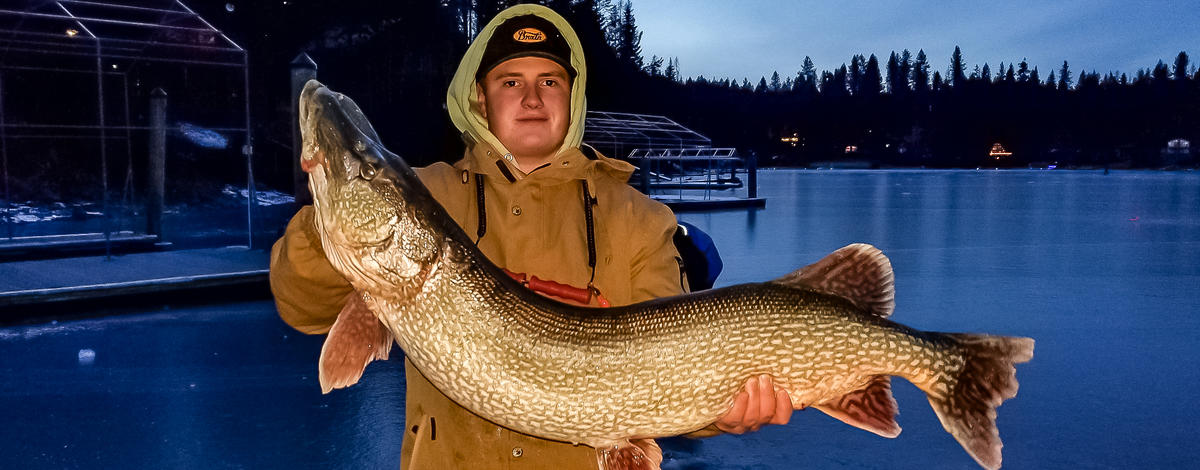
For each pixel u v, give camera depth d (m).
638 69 54.75
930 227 17.45
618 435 1.82
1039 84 136.88
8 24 12.27
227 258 10.17
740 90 129.75
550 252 1.91
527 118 1.98
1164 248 13.59
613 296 1.95
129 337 6.68
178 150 22.61
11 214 17.06
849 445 4.16
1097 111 122.25
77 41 12.84
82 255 11.49
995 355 1.97
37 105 20.45
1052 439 4.25
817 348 1.86
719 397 1.83
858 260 1.94
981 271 10.78
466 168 2.01
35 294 7.33
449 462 1.88
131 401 4.89
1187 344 6.51
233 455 4.01
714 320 1.83
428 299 1.78
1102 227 17.64
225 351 6.21
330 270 1.81
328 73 24.89
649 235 1.97
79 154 21.28
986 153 122.00
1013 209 23.67
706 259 3.47
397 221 1.76
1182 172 81.81
